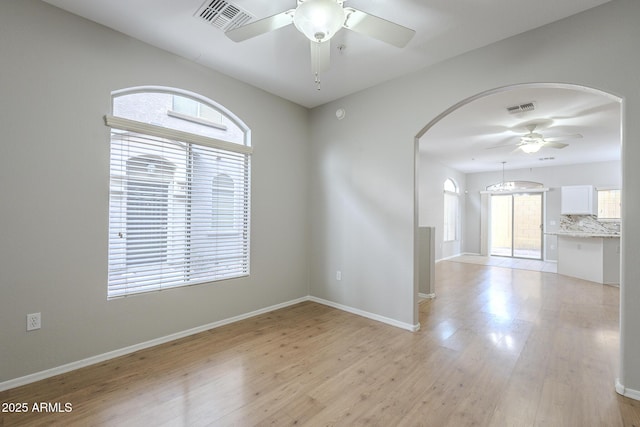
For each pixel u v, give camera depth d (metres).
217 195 3.26
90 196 2.41
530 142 4.91
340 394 2.03
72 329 2.32
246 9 2.27
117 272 2.59
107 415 1.80
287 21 1.90
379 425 1.74
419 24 2.39
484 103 3.89
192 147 3.05
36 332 2.17
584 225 7.70
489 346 2.78
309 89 3.64
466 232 9.63
